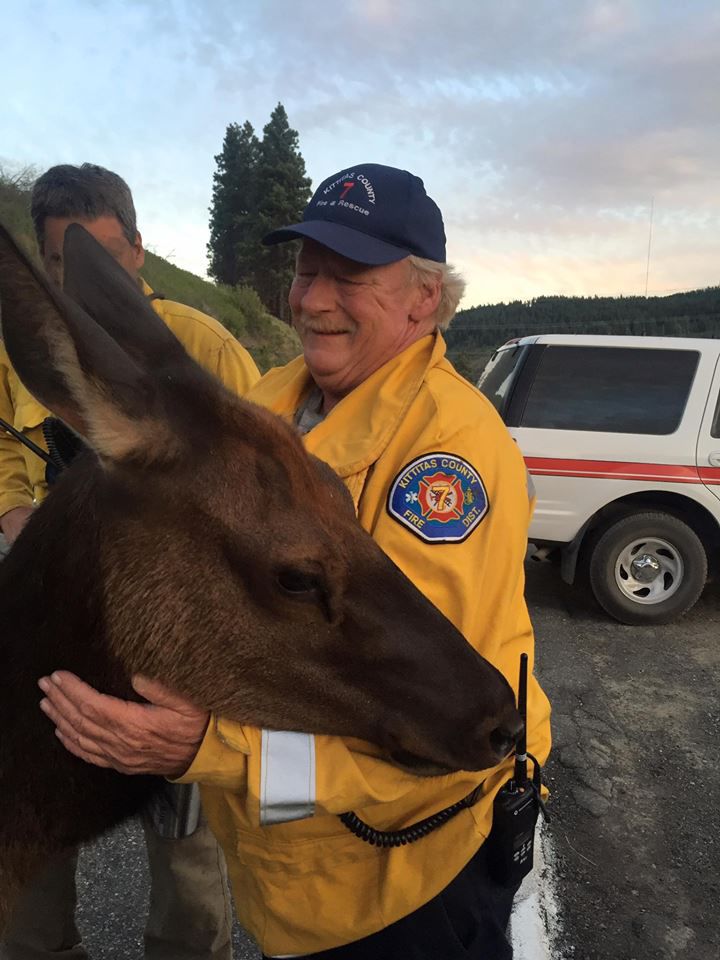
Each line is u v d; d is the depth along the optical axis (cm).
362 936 165
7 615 166
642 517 609
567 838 349
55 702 150
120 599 150
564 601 673
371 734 151
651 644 576
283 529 148
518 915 301
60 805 166
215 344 275
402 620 151
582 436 614
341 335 191
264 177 5341
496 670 157
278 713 150
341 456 172
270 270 5259
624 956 285
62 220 253
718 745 429
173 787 210
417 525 156
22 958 255
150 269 3009
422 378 176
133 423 143
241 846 168
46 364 136
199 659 148
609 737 434
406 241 185
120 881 320
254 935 177
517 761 175
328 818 161
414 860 164
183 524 148
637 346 625
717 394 607
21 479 283
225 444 151
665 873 329
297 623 150
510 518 164
